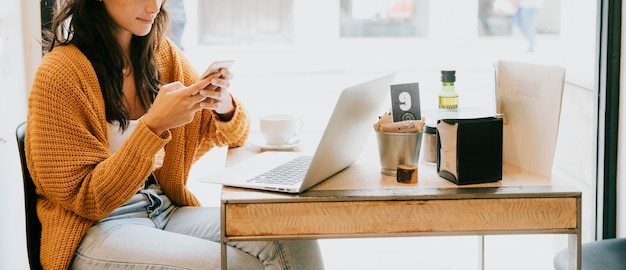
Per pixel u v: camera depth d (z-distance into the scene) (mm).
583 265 1486
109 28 1506
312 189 1308
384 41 3367
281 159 1575
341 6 3281
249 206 1244
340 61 3318
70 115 1409
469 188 1300
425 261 2598
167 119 1364
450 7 3379
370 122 1513
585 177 2482
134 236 1441
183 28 2943
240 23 3070
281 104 3314
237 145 1768
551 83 1356
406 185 1334
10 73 1920
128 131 1594
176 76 1775
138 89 1653
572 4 2518
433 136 1498
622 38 2090
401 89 1434
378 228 1263
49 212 1458
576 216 1271
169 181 1721
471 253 2676
